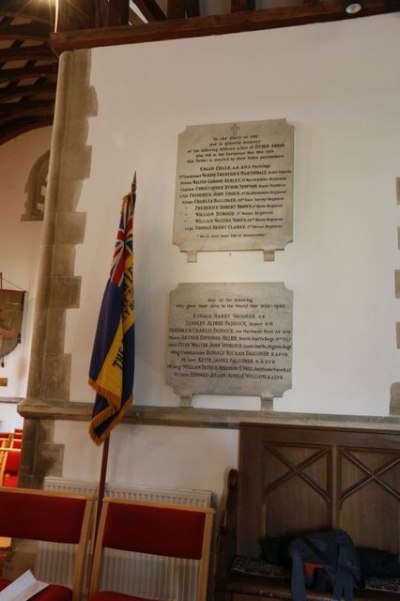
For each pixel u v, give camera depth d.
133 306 3.06
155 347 3.24
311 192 3.22
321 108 3.31
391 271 3.04
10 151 9.47
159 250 3.35
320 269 3.12
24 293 8.86
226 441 3.02
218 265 3.26
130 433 3.15
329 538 2.42
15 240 9.13
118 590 2.85
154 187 3.44
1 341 8.66
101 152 3.56
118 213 3.46
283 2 3.82
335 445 2.81
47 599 2.05
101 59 3.70
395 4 3.25
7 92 8.86
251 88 3.43
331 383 2.98
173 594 2.80
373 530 2.68
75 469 3.17
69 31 3.77
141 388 3.21
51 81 8.66
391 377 2.93
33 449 3.24
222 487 2.97
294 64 3.40
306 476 2.81
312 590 2.23
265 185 3.28
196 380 3.13
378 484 2.73
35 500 2.44
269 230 3.22
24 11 6.60
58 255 3.47
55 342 3.36
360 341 3.00
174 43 3.61
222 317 3.17
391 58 3.27
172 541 2.26
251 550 2.75
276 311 3.12
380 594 2.24
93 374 2.90
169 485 3.04
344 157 3.22
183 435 3.09
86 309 3.36
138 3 3.97
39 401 3.27
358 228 3.12
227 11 4.03
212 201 3.33
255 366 3.08
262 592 2.25
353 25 3.36
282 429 2.89
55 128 3.64
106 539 2.32
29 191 9.25
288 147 3.29
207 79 3.51
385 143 3.18
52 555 2.95
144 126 3.54
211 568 2.85
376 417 2.88
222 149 3.38
